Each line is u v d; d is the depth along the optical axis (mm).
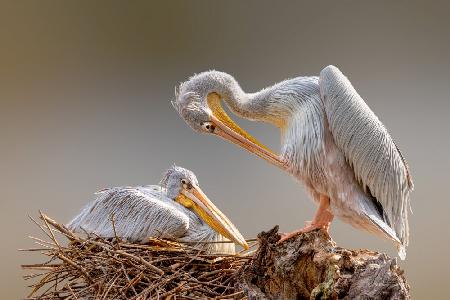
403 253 11547
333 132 11125
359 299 9984
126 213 12469
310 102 11305
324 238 10656
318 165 11227
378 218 11289
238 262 11562
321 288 10148
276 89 11578
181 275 11109
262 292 10742
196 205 12891
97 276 11242
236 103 11836
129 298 10703
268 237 10836
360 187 11383
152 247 11703
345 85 11156
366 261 10266
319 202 11680
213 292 10844
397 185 11320
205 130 11945
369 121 11117
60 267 11258
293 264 10531
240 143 11875
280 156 11586
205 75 11914
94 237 12031
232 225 12734
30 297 11398
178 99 12055
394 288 9906
